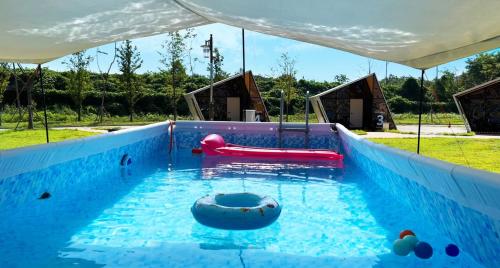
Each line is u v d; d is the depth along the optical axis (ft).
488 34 12.54
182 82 94.53
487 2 9.19
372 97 71.36
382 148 16.94
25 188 14.94
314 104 76.54
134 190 18.45
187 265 10.01
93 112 93.25
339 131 31.94
